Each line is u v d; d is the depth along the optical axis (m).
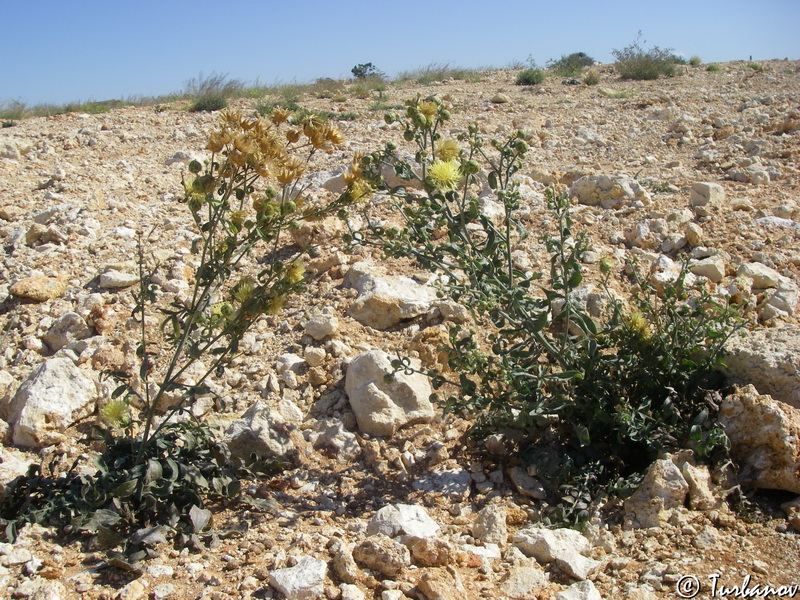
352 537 2.62
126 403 2.85
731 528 2.62
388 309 4.11
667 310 3.25
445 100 12.47
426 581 2.22
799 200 5.99
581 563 2.42
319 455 3.29
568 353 3.09
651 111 10.16
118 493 2.58
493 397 3.13
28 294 4.37
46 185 6.73
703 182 6.14
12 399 3.45
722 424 2.90
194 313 2.68
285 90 14.70
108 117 11.41
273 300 2.61
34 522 2.62
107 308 4.23
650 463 2.98
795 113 8.85
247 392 3.62
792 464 2.72
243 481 3.03
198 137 9.31
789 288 4.45
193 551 2.54
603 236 5.24
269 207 2.55
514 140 2.94
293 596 2.21
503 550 2.57
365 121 10.20
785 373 3.04
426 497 2.97
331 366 3.75
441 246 2.98
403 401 3.43
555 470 3.00
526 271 4.55
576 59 20.81
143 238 5.25
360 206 5.54
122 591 2.26
